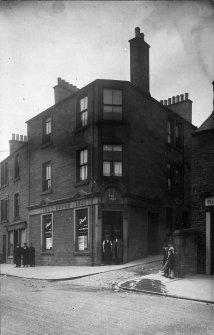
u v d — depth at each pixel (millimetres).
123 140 15273
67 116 17219
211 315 6586
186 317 6383
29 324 5180
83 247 16328
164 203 12414
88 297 8188
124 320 5832
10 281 11305
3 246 23766
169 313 6695
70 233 16828
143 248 12703
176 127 17062
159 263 12461
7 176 23750
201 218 12227
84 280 11555
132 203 13406
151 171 13609
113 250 14773
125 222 13648
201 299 8117
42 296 7895
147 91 17078
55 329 4969
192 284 9953
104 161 15602
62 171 17422
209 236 11898
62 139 17344
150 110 14992
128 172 14320
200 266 11898
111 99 16016
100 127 15625
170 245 11391
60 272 13336
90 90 16344
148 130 14492
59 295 8258
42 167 18969
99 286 10383
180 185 13953
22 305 6648
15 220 21922
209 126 12555
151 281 10422
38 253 18875
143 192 13219
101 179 15273
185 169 15000
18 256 17562
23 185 20984
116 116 15742
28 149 20297
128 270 12500
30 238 19594
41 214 18906
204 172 12398
